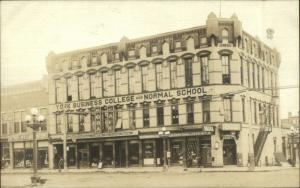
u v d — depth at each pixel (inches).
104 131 1494.8
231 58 1330.0
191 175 1075.9
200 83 1347.2
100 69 1504.7
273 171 1094.4
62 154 1582.2
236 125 1322.6
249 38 1378.0
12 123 1705.2
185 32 1363.2
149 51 1424.7
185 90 1366.9
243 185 861.2
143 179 1040.2
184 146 1363.2
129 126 1454.2
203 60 1347.2
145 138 1417.3
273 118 1387.8
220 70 1330.0
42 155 1622.8
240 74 1341.0
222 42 1331.2
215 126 1316.4
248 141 1352.1
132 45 1450.5
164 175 1109.1
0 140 1728.6
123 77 1469.0
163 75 1403.8
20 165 1685.5
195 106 1352.1
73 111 1553.9
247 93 1364.4
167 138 1392.7
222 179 960.9
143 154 1430.9
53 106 1594.5
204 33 1338.6
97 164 1507.1
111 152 1486.2
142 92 1437.0
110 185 974.4
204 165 1325.0
